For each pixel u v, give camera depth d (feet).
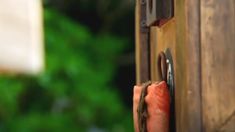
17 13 17.46
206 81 9.77
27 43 17.74
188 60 9.79
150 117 10.52
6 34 17.02
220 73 9.76
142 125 10.57
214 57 9.77
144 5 12.46
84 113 30.19
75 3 31.12
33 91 30.22
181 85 10.07
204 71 9.77
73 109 30.35
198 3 9.80
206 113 9.75
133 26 31.68
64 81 30.07
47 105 30.48
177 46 10.23
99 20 32.19
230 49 9.76
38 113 30.32
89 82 30.40
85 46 30.60
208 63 9.77
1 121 30.14
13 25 17.29
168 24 10.98
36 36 18.10
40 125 30.27
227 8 9.78
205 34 9.78
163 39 11.35
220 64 9.76
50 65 29.45
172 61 10.72
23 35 17.61
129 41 31.60
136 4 12.75
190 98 9.77
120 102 31.01
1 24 16.88
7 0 17.15
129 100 31.42
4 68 16.97
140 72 12.56
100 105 30.50
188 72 9.78
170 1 10.71
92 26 31.65
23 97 30.30
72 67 29.73
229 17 9.77
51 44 29.73
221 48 9.77
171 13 10.70
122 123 30.91
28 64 17.66
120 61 31.37
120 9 31.63
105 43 31.17
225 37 9.77
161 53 11.20
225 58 9.76
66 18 30.30
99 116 30.58
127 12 31.65
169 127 10.56
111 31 31.73
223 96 9.75
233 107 9.72
